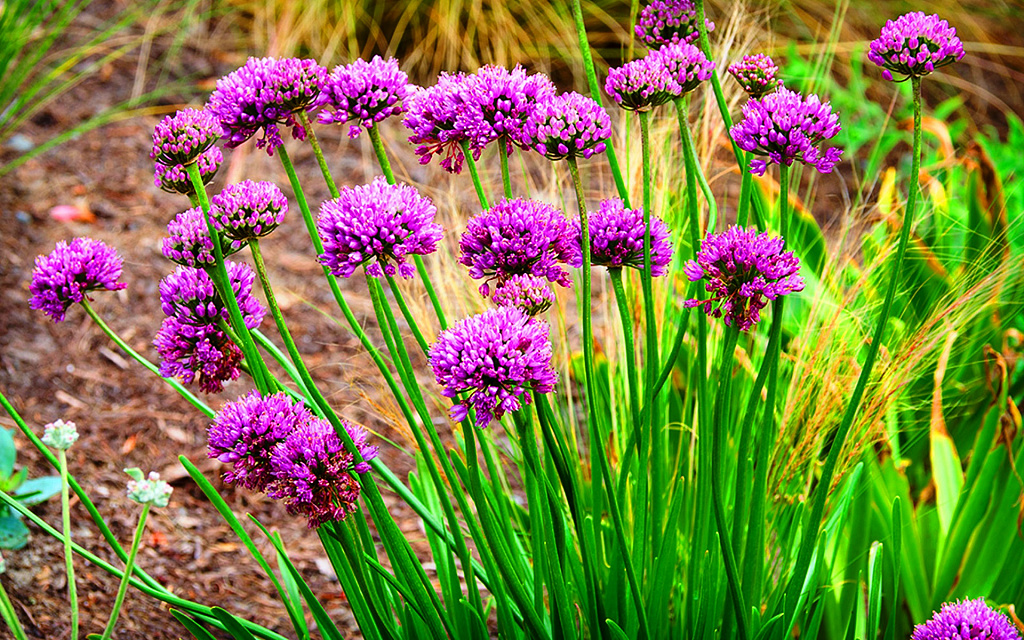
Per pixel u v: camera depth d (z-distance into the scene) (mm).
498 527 1253
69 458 1521
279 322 1161
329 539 1192
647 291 1166
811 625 1216
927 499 1409
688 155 1182
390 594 1287
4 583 1357
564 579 1199
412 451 1559
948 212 1572
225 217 1142
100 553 1416
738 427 1368
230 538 1473
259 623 1385
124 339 1822
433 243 1131
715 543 1218
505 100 1158
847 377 1351
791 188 1562
